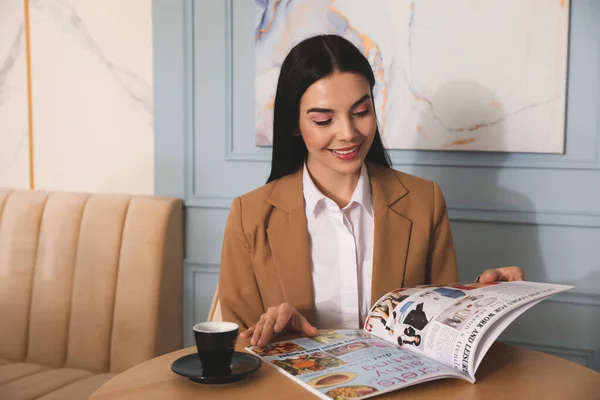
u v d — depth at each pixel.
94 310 1.80
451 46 1.74
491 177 1.77
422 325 0.97
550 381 0.89
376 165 1.37
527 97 1.70
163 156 2.05
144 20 2.04
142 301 1.76
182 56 1.99
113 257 1.81
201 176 2.02
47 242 1.87
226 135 1.98
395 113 1.81
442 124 1.77
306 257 1.26
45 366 1.84
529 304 0.93
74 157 2.16
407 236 1.28
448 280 1.33
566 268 1.73
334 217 1.28
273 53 1.89
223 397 0.83
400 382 0.83
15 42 2.20
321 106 1.13
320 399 0.81
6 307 1.88
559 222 1.71
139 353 1.76
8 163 2.21
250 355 0.95
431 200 1.33
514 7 1.68
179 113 2.02
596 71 1.65
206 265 2.02
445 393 0.84
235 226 1.31
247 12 1.93
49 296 1.84
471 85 1.74
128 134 2.09
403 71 1.79
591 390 0.86
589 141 1.68
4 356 1.88
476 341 0.87
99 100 2.12
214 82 1.98
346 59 1.14
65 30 2.13
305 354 0.97
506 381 0.89
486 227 1.79
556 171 1.71
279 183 1.34
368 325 1.08
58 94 2.16
